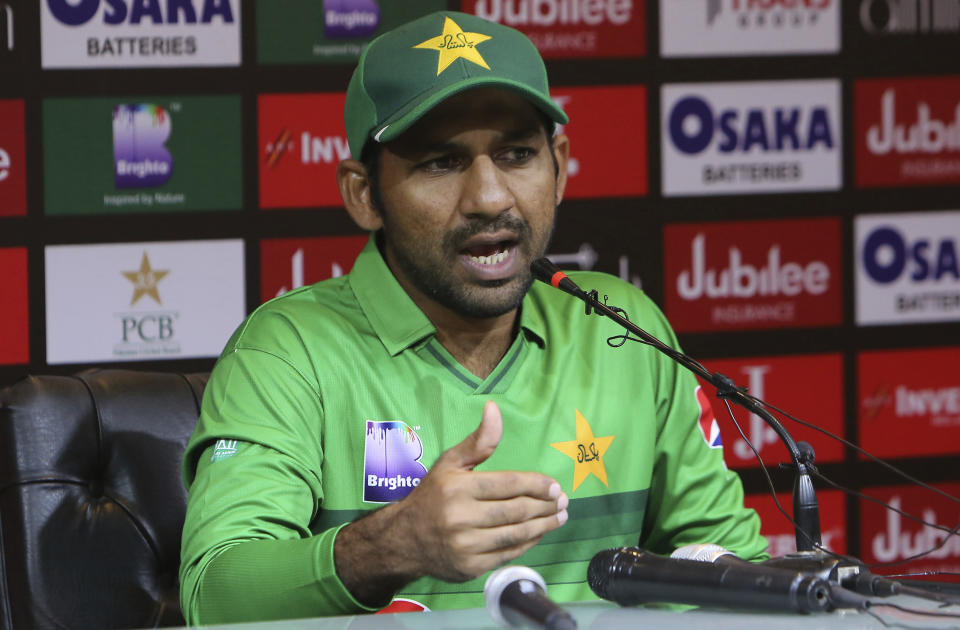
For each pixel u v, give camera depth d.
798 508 4.59
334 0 10.83
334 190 10.94
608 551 4.44
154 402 6.59
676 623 3.96
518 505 3.97
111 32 10.54
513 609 3.75
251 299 10.88
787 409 11.62
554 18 11.13
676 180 11.40
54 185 10.52
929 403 11.83
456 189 5.35
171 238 10.73
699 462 6.21
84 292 10.62
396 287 5.74
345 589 4.28
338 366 5.60
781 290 11.59
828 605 3.87
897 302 11.75
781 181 11.54
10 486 6.16
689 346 11.49
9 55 10.39
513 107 5.35
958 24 11.66
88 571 6.18
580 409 5.87
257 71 10.77
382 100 5.47
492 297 5.38
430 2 10.98
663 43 11.30
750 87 11.45
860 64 11.57
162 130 10.66
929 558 11.80
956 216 11.77
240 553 4.58
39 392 6.35
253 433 5.17
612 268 11.36
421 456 5.59
